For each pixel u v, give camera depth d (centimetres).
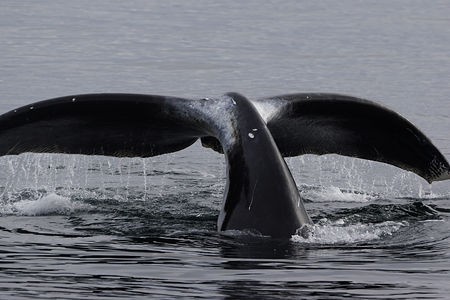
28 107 4459
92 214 4700
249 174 4075
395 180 5769
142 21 11856
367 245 4091
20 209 4809
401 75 9150
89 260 3819
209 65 9406
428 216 4744
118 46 10256
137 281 3538
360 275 3631
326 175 5888
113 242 4112
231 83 8625
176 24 11700
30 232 4316
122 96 4506
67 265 3750
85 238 4194
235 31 11325
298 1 13950
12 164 5872
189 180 5653
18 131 4475
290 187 4072
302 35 11169
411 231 4375
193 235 4219
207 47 10325
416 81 8906
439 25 12056
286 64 9538
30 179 5591
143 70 9119
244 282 3522
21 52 9800
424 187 5591
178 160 6234
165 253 3912
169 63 9462
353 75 9100
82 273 3641
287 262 3772
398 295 3409
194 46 10362
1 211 4762
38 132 4509
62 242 4122
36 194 5206
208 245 4009
